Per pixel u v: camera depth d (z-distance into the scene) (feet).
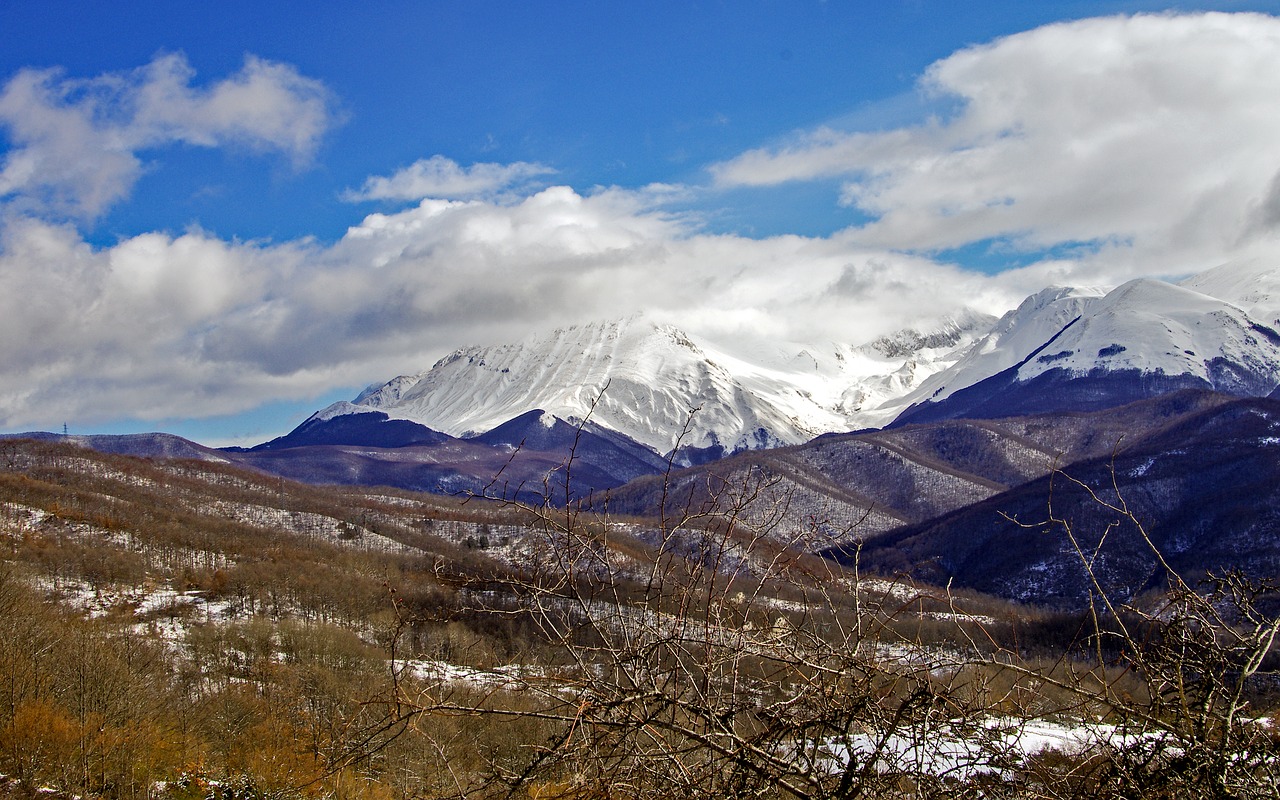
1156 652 19.31
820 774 18.31
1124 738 19.02
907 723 18.11
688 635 18.30
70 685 134.21
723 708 18.57
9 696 122.21
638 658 17.92
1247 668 18.31
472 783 18.06
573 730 16.78
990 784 18.12
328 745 18.60
